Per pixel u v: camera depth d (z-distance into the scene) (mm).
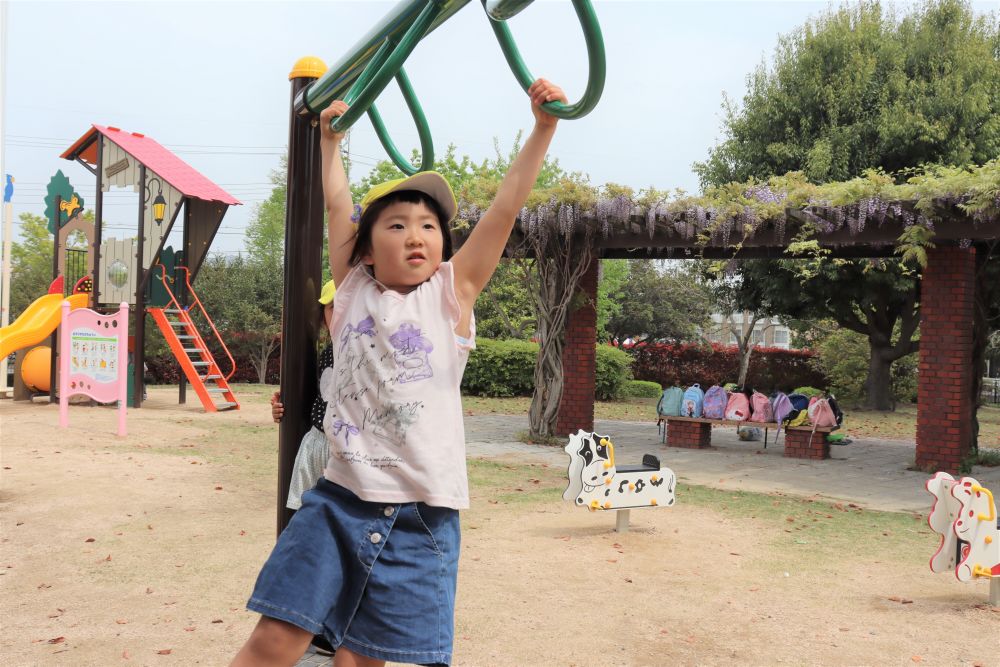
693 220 9961
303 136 3025
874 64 17094
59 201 16312
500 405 18156
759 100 18406
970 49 16734
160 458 9016
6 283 16969
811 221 9398
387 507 1924
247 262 27172
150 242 14906
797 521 6828
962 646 3861
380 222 2076
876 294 17781
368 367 1999
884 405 19719
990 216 8508
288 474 3059
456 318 2061
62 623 3842
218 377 15219
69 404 15391
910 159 16656
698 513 6984
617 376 21125
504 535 5895
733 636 3914
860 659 3664
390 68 2219
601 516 6695
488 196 11203
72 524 5844
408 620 1905
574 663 3514
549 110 1905
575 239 11383
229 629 3791
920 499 8172
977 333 10961
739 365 26297
